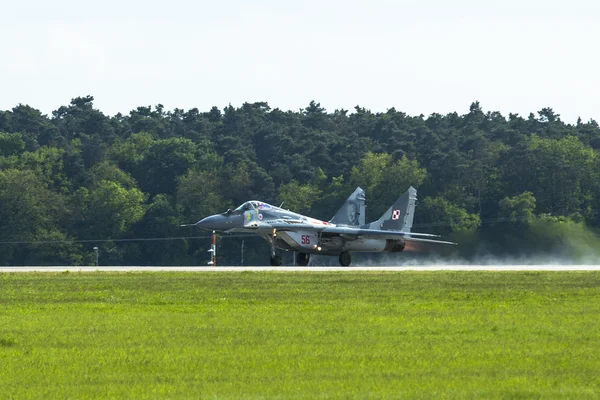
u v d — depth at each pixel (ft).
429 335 244.42
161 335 245.86
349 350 220.84
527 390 177.17
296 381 186.91
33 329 258.78
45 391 179.22
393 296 360.07
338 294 369.30
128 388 181.27
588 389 178.19
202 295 366.02
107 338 241.14
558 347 224.53
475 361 206.59
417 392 175.94
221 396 173.99
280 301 339.57
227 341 235.20
